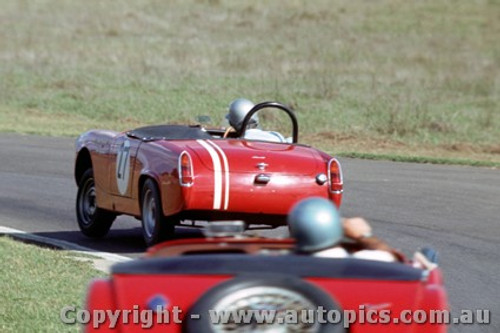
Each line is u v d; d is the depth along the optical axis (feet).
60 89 317.42
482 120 274.98
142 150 112.06
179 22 500.74
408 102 292.61
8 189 164.86
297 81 337.31
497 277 107.55
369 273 49.98
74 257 109.09
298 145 111.86
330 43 444.55
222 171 104.53
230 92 310.24
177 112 279.69
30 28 467.52
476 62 404.57
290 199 105.50
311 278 49.42
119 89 317.83
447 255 118.93
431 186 174.91
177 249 57.31
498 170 199.41
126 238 126.52
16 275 95.96
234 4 574.56
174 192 104.88
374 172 190.80
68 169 188.03
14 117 271.69
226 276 49.67
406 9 571.28
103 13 523.70
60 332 77.15
